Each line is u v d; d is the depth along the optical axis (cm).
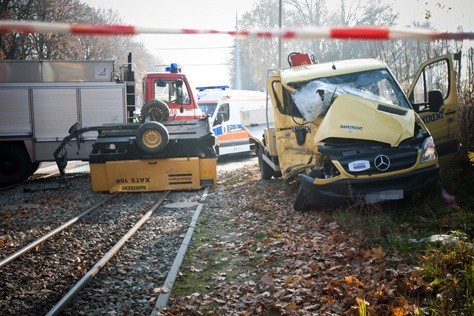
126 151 1333
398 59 1406
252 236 779
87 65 1666
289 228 788
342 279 520
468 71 1091
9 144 1600
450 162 936
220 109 2061
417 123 836
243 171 1645
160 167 1334
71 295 539
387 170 759
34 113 1614
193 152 1347
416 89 1126
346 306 456
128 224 943
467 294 417
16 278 626
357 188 763
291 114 1009
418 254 548
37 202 1219
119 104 1672
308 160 924
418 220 709
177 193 1309
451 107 939
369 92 939
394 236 629
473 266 440
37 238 844
